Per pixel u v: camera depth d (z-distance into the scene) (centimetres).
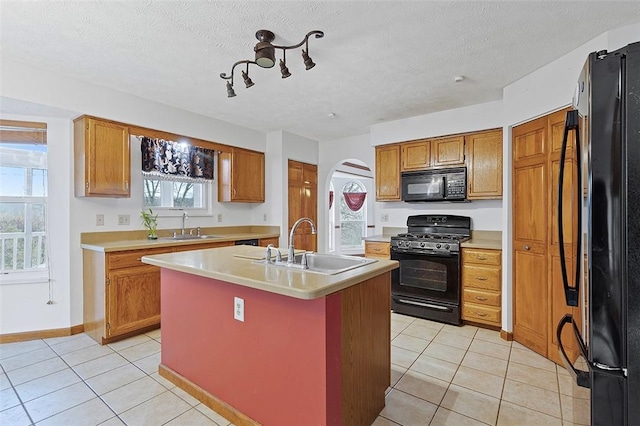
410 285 350
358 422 165
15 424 172
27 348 264
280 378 158
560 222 132
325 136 497
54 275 289
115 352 257
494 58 238
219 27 200
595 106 99
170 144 375
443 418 178
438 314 332
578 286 123
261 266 182
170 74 269
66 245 294
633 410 94
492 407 188
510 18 190
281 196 459
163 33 206
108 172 296
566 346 231
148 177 362
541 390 205
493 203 360
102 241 315
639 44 92
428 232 396
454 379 219
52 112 276
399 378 221
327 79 279
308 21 193
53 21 193
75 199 298
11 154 283
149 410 185
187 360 205
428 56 237
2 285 275
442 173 363
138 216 349
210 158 423
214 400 185
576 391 117
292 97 324
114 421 175
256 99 330
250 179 448
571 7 178
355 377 162
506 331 287
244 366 173
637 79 92
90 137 285
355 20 192
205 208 425
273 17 189
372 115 381
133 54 235
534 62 244
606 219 97
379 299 185
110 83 287
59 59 242
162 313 224
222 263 192
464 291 322
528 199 268
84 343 274
